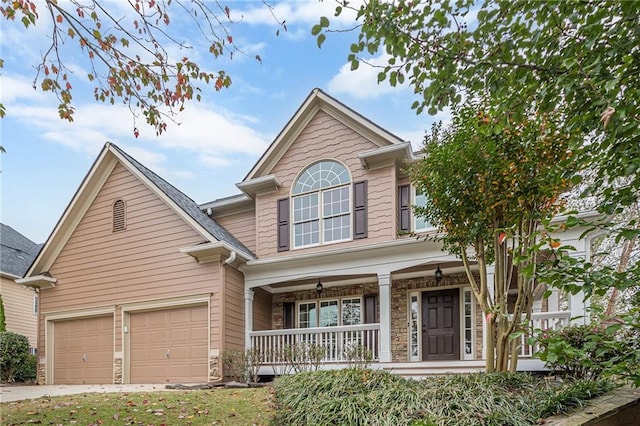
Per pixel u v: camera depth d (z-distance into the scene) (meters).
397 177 11.05
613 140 2.73
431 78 3.43
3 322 16.56
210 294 10.57
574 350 3.07
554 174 4.03
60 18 4.76
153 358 11.00
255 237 12.63
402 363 9.17
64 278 12.62
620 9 2.67
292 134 12.19
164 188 12.06
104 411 5.57
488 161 5.17
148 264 11.55
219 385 8.99
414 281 11.31
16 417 5.25
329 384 5.71
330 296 12.22
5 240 20.84
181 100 5.64
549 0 2.71
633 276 2.82
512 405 4.29
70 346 12.28
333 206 11.38
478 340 10.32
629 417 4.07
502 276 5.51
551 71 2.98
